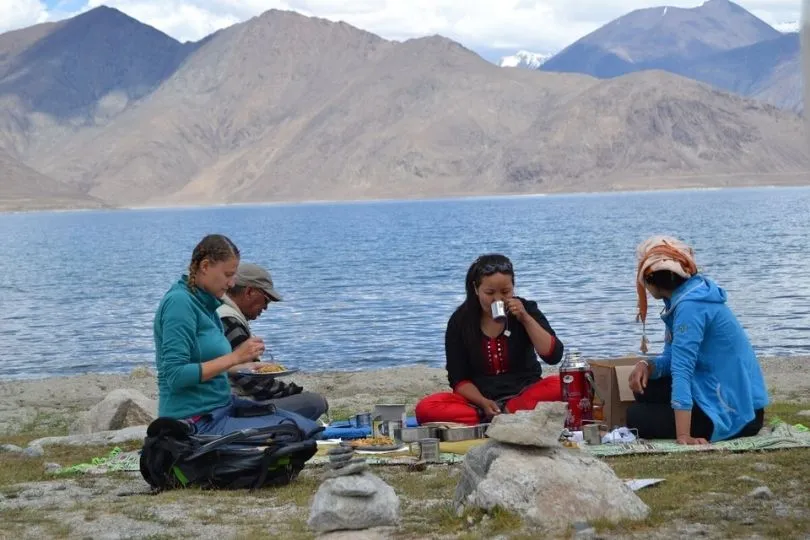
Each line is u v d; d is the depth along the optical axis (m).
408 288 50.88
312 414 10.97
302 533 7.14
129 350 33.22
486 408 10.45
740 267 54.38
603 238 92.19
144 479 9.39
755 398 10.19
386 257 76.94
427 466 9.50
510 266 10.50
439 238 105.88
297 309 42.44
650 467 8.99
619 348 28.39
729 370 10.09
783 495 7.75
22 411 18.50
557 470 7.12
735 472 8.64
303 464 9.09
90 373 27.67
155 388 21.72
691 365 9.98
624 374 10.62
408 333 34.19
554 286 47.84
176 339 9.29
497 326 10.59
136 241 129.25
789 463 8.95
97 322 41.59
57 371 29.34
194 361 9.45
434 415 10.61
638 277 10.52
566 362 10.48
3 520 7.86
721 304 10.14
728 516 7.14
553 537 6.66
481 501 7.14
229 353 9.56
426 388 20.30
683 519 7.12
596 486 7.12
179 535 7.20
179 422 9.00
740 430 10.03
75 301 50.97
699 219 127.00
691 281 10.30
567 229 114.50
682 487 8.10
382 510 7.24
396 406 11.20
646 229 106.25
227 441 8.84
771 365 22.31
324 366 28.02
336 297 47.19
